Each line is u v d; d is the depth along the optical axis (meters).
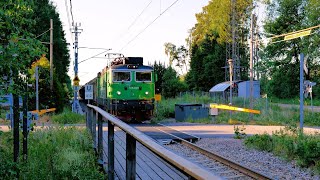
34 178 6.34
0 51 4.95
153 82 23.77
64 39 51.53
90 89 26.25
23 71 5.52
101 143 7.77
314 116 27.34
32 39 5.20
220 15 69.62
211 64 67.94
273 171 10.57
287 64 67.00
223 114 29.11
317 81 61.81
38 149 8.35
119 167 8.22
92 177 6.75
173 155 2.64
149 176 7.72
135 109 23.27
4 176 5.59
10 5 5.01
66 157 8.02
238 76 58.41
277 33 65.94
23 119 7.15
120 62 24.34
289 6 64.62
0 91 5.29
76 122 22.86
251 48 27.41
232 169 10.23
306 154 11.18
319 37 60.38
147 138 3.32
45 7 42.12
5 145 8.22
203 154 12.65
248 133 18.91
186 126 22.33
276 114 27.75
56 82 28.16
